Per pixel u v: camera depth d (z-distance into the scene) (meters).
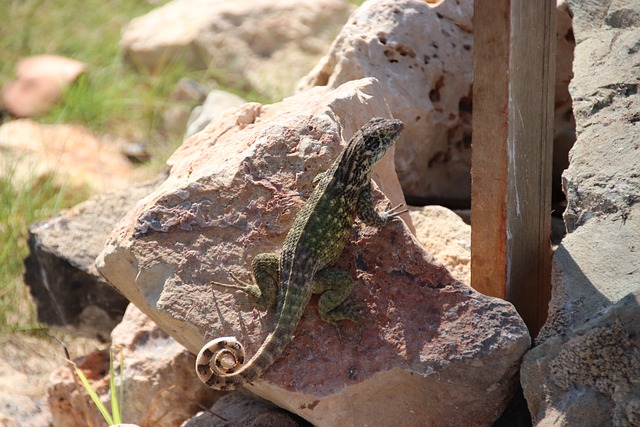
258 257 8.23
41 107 20.45
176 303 8.27
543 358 7.62
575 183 8.77
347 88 9.74
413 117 11.93
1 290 14.57
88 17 24.78
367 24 12.10
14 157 17.62
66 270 12.12
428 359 7.83
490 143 8.77
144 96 20.47
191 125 16.23
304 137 8.82
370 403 8.05
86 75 21.19
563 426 7.29
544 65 9.21
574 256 8.24
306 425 9.23
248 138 9.20
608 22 10.19
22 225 15.55
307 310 8.30
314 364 7.99
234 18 21.28
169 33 21.75
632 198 8.36
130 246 8.50
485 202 9.00
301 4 21.38
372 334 8.05
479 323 7.94
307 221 8.24
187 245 8.50
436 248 10.64
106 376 11.16
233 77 20.50
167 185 9.22
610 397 7.20
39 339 13.82
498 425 8.53
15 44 23.36
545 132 9.50
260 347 7.88
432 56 12.23
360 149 8.53
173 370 10.52
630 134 8.88
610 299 7.77
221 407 9.85
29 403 12.32
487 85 8.64
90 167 17.88
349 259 8.49
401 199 10.30
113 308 12.18
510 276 9.26
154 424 10.60
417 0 12.36
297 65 20.36
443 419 8.18
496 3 8.31
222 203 8.62
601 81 9.53
